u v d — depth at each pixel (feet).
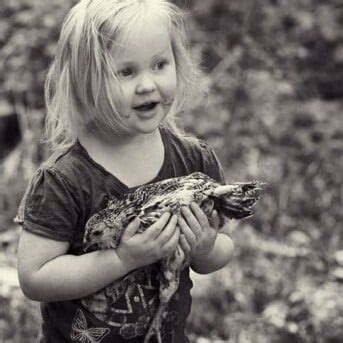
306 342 18.13
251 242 22.36
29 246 9.69
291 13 31.24
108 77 9.39
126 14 9.38
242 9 30.63
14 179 26.71
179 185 9.66
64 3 29.68
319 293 18.70
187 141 10.66
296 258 21.71
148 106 9.61
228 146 27.45
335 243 23.71
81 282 9.54
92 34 9.43
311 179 27.17
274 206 25.81
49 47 28.94
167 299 9.75
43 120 28.55
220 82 28.84
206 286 19.80
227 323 19.24
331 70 32.55
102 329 9.89
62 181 9.69
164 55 9.59
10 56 29.19
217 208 9.76
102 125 9.75
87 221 9.71
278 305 19.04
